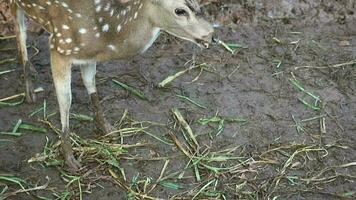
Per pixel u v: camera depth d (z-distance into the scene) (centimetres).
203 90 840
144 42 632
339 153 760
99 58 659
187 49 903
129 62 877
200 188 712
